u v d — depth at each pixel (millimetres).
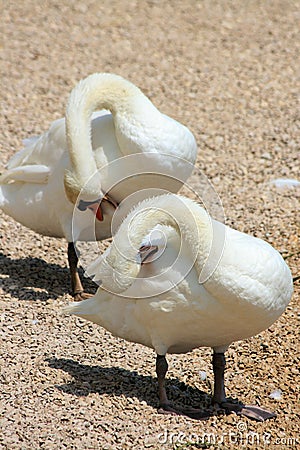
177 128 11945
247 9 24609
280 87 20328
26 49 21625
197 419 9547
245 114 19031
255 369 10828
